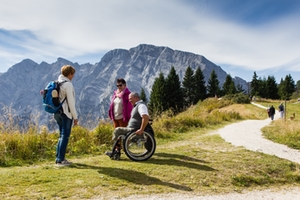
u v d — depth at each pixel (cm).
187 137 1065
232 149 777
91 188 396
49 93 489
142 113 560
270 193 468
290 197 453
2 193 358
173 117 1365
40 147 675
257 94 9138
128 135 572
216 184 477
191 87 7575
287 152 797
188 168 534
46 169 479
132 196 384
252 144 897
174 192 416
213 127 1447
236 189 468
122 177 451
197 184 463
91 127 890
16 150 622
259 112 3578
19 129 703
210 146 826
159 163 560
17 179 412
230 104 4806
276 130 1267
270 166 596
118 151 591
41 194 362
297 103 5009
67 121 511
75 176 438
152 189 417
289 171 581
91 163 539
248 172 549
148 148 592
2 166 546
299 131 1067
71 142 746
